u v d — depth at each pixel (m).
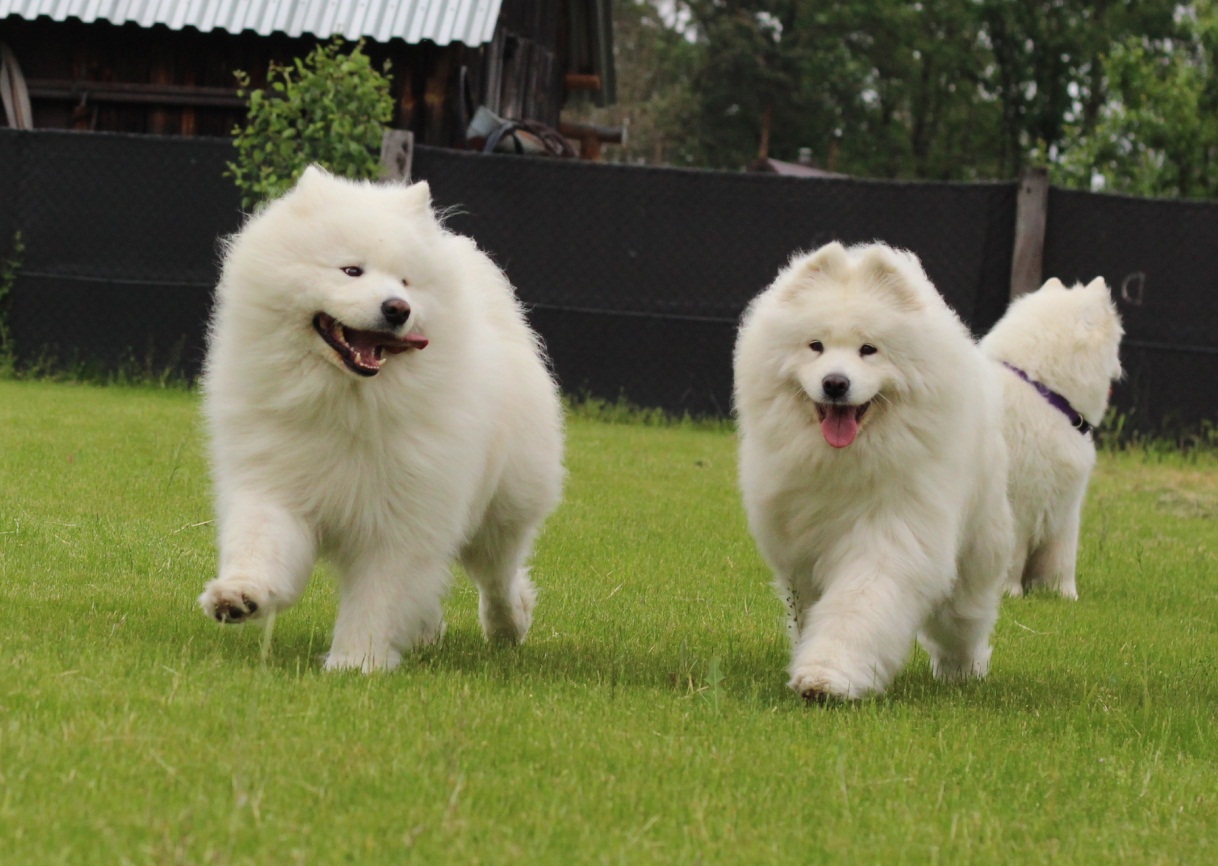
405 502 4.83
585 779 3.63
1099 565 9.48
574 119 61.31
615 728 4.17
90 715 3.72
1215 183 28.86
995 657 6.39
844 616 4.92
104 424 11.45
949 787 3.93
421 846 3.03
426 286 4.78
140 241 14.65
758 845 3.26
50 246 14.71
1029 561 8.66
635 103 63.91
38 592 5.73
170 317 14.70
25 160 14.62
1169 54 45.72
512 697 4.48
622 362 14.72
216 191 14.52
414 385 4.75
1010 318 8.70
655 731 4.20
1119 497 12.48
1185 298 14.27
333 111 14.20
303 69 14.41
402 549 4.87
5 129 14.58
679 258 14.54
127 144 14.53
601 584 7.35
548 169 14.47
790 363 5.11
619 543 8.55
